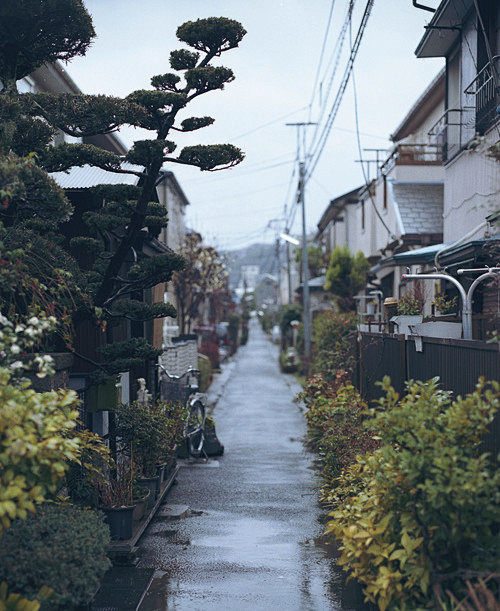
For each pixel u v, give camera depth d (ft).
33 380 19.45
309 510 30.14
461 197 43.55
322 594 19.90
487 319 27.53
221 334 175.63
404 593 14.73
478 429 14.57
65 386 21.24
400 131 77.30
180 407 37.47
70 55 24.00
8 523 12.85
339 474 30.94
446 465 13.28
